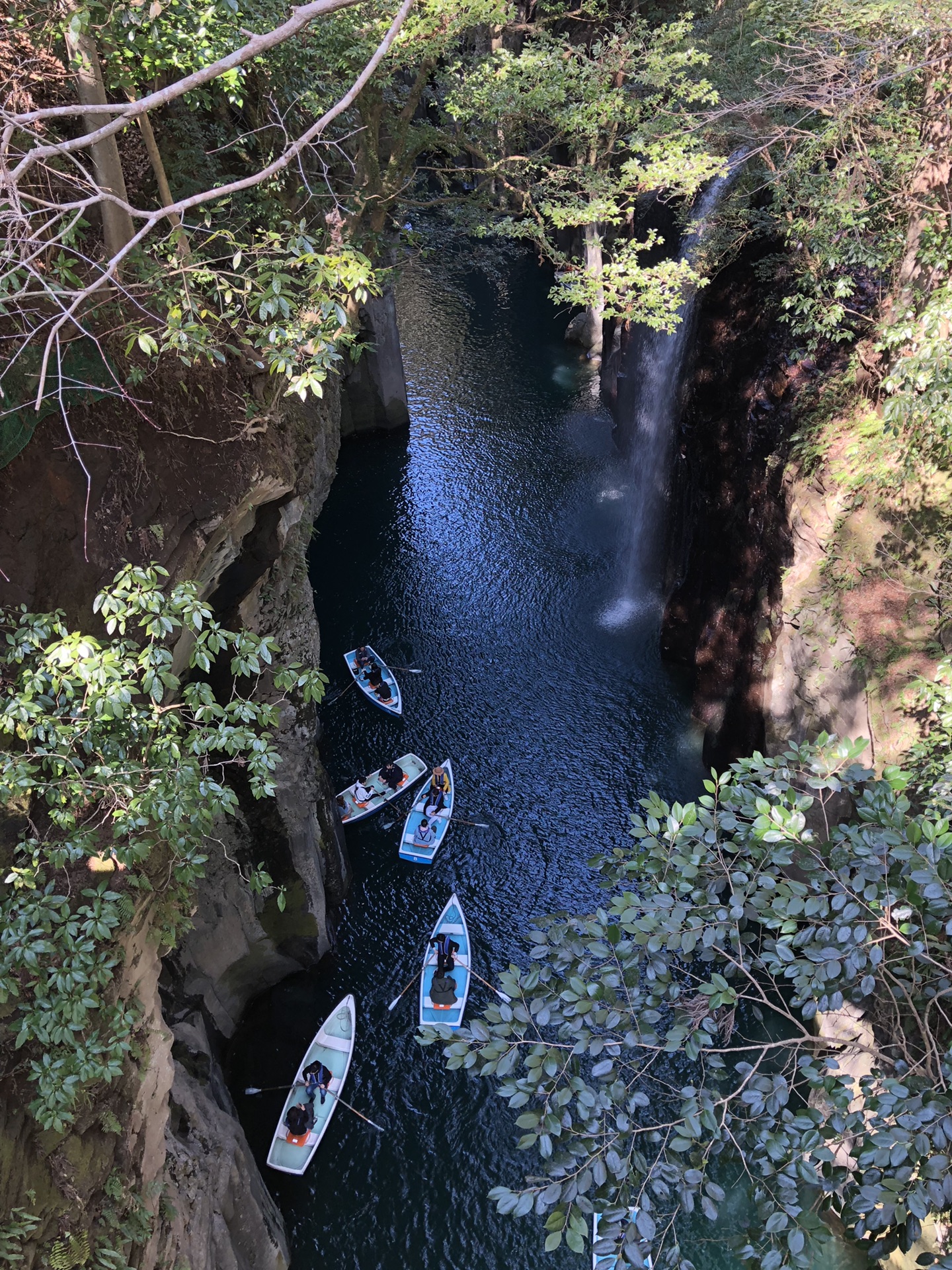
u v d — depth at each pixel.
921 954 5.52
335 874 18.75
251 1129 15.71
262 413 11.94
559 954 6.39
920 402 11.10
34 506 9.29
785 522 18.05
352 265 7.24
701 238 21.25
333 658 25.28
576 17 20.19
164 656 7.54
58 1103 8.09
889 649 14.88
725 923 6.09
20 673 8.19
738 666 20.69
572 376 37.25
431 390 36.16
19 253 7.27
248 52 4.80
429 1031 6.04
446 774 21.70
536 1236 14.52
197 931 15.18
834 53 15.23
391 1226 14.62
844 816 15.10
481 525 29.86
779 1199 5.25
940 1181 4.84
